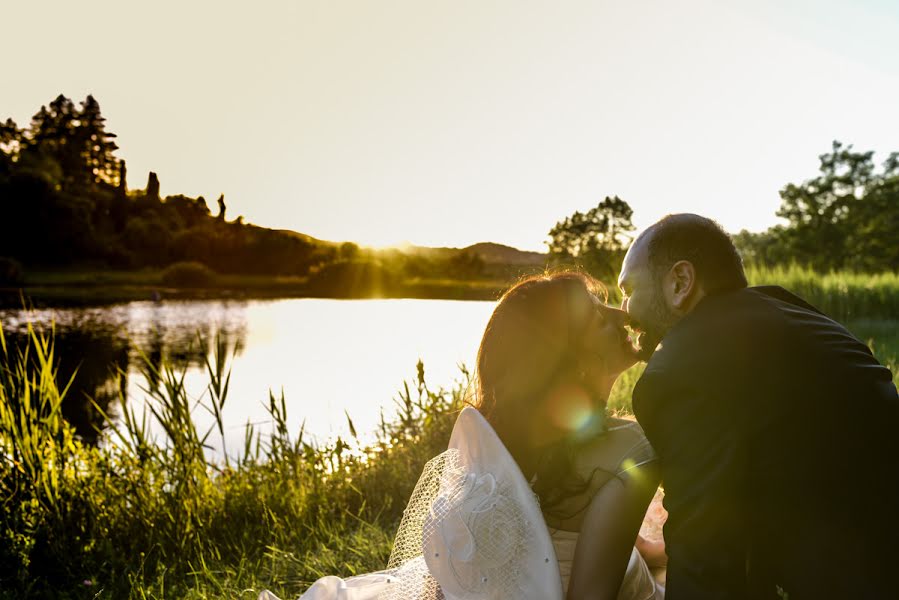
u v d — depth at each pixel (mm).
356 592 2309
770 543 1714
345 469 5152
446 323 29828
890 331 12906
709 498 1681
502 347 1976
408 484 4895
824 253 65688
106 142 105250
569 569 1964
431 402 5770
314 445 5703
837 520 1653
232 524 4559
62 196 77875
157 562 4031
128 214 91875
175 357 19641
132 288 68500
